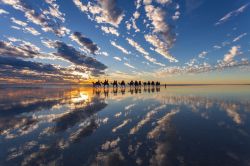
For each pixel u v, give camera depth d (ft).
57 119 43.96
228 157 19.89
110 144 25.26
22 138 28.89
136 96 112.57
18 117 46.83
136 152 22.02
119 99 93.86
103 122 39.96
